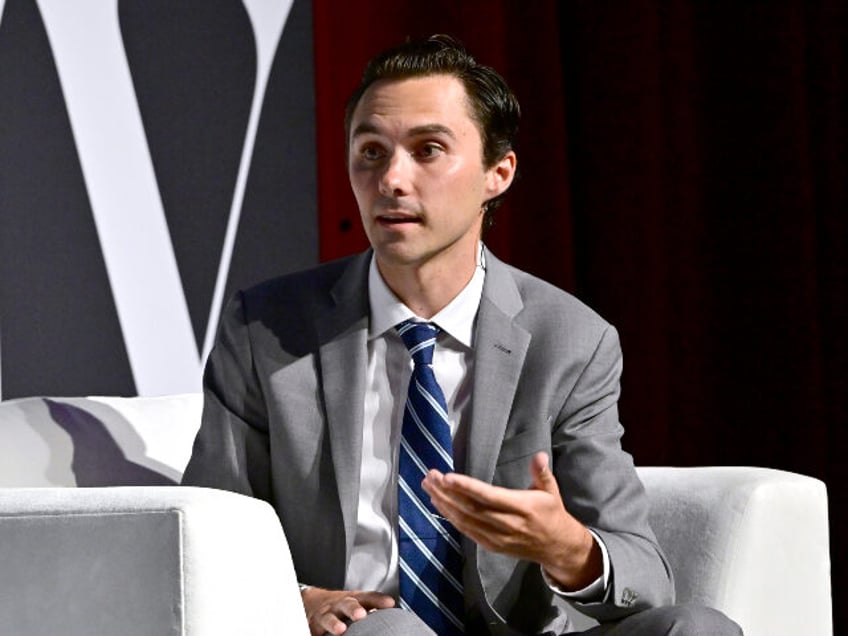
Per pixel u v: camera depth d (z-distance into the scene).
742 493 5.75
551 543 4.72
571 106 10.20
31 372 7.62
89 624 4.30
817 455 10.55
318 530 5.40
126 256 7.97
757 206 10.55
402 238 5.24
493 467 5.30
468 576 5.27
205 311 8.26
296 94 8.70
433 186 5.23
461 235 5.37
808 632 5.80
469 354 5.52
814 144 10.84
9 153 7.58
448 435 5.34
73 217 7.79
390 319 5.50
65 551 4.36
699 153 10.56
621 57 10.10
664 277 10.27
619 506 5.30
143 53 8.06
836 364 10.84
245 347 5.62
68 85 7.79
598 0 10.12
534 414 5.39
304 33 8.76
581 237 10.20
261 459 5.62
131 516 4.27
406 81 5.30
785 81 10.49
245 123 8.45
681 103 10.43
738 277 10.57
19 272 7.60
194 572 4.19
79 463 5.93
